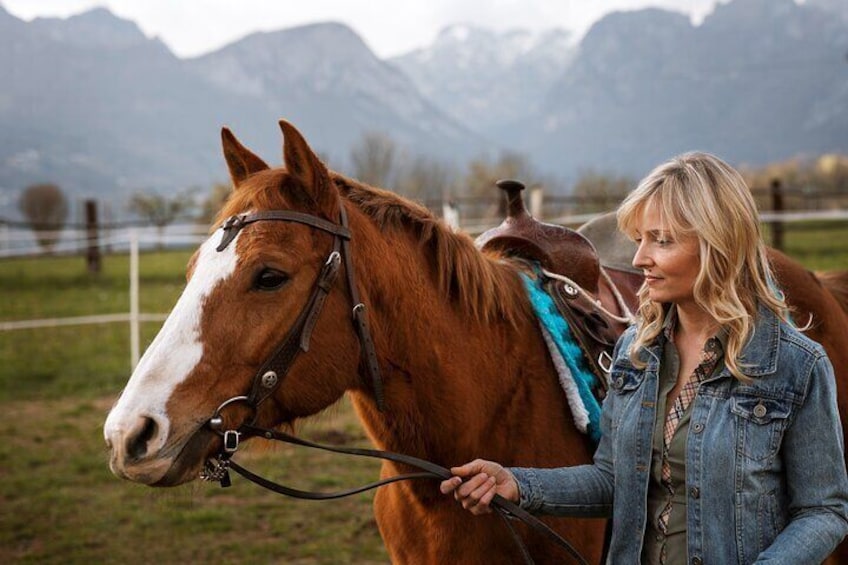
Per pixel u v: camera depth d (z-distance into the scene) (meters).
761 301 1.61
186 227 18.92
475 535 2.08
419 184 33.75
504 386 2.20
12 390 8.02
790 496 1.58
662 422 1.67
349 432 6.27
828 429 1.56
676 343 1.71
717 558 1.56
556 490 1.81
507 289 2.30
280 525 4.66
